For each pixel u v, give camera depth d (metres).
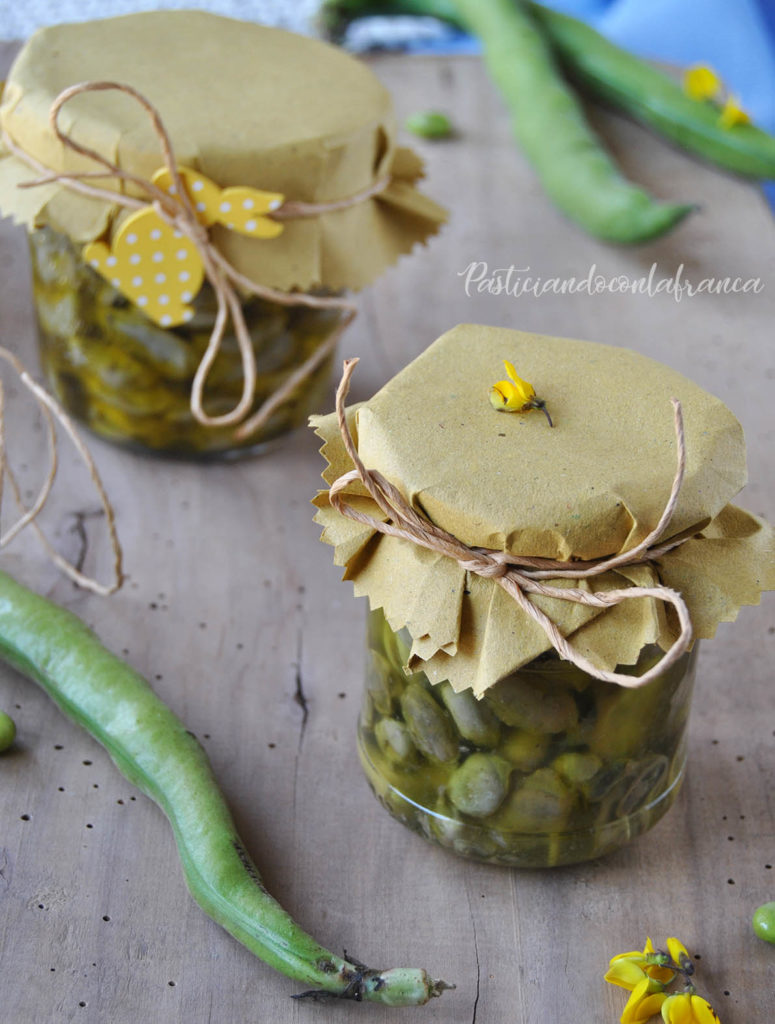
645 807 0.39
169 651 0.44
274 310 0.47
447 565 0.36
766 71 0.77
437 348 0.39
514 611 0.36
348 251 0.47
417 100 0.67
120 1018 0.37
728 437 0.37
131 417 0.48
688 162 0.65
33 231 0.46
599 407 0.37
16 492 0.44
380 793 0.40
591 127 0.66
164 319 0.46
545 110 0.62
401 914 0.39
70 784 0.41
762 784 0.42
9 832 0.40
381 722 0.39
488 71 0.67
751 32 0.78
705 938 0.39
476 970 0.38
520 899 0.39
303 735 0.43
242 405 0.47
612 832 0.39
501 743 0.37
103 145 0.44
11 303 0.55
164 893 0.39
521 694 0.36
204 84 0.47
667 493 0.36
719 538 0.37
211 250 0.45
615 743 0.37
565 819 0.38
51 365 0.49
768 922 0.38
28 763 0.41
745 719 0.44
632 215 0.58
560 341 0.39
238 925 0.37
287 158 0.45
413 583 0.36
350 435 0.37
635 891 0.40
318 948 0.37
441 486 0.35
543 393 0.38
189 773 0.40
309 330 0.48
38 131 0.45
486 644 0.36
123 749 0.40
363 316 0.56
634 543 0.35
